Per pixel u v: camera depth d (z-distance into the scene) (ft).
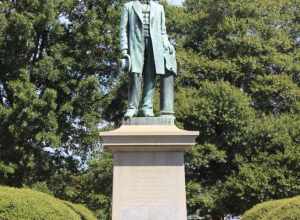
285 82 97.09
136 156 37.06
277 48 104.17
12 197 38.01
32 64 81.76
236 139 92.17
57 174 88.22
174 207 36.47
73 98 80.38
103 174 88.38
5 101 84.17
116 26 81.92
